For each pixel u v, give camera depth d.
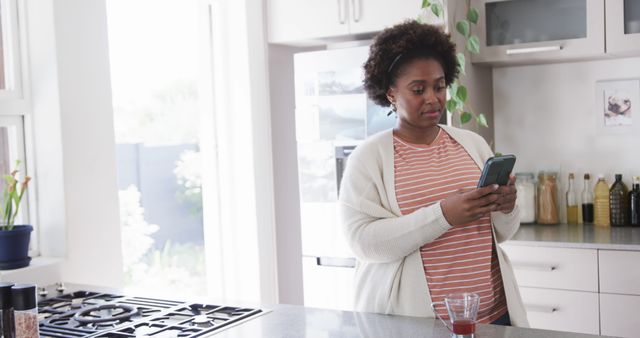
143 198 5.00
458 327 1.33
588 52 2.83
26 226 2.27
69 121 2.40
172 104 5.12
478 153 1.91
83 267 2.44
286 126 3.47
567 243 2.71
